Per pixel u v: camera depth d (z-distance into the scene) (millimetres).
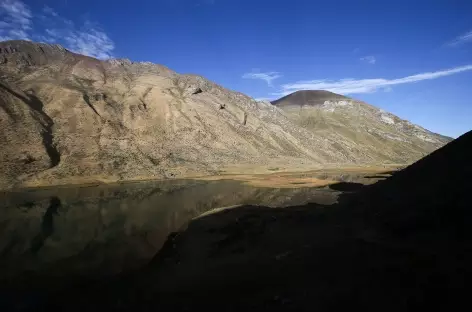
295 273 14102
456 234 14883
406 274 11891
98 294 14102
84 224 27797
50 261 18703
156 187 50344
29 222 28672
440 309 9180
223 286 13758
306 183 52156
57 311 12734
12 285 15336
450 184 19562
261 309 11109
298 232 21156
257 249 18547
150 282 15109
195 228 24172
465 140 23781
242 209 29391
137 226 26859
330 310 10352
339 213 25266
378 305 10102
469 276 10539
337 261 14734
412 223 17375
